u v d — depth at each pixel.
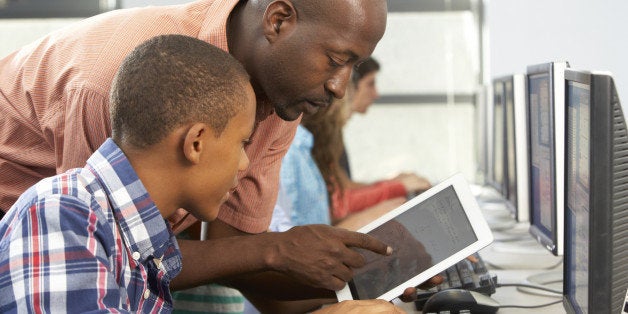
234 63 1.16
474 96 5.11
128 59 1.15
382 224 1.54
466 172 5.16
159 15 1.41
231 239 1.47
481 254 2.31
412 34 5.12
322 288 1.55
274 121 1.57
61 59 1.39
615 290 1.18
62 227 1.03
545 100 1.97
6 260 1.02
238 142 1.16
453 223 1.54
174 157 1.12
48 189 1.06
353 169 5.21
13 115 1.46
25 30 4.88
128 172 1.12
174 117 1.10
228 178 1.16
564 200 1.50
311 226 1.47
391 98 5.16
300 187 2.55
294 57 1.28
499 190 2.99
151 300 1.18
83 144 1.33
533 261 2.20
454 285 1.76
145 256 1.14
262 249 1.44
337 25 1.26
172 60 1.11
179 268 1.21
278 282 1.66
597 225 1.16
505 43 4.31
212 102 1.11
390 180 3.17
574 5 3.91
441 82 5.14
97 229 1.06
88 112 1.31
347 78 1.31
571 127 1.44
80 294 1.02
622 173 1.16
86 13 4.86
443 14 5.09
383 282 1.50
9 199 1.50
